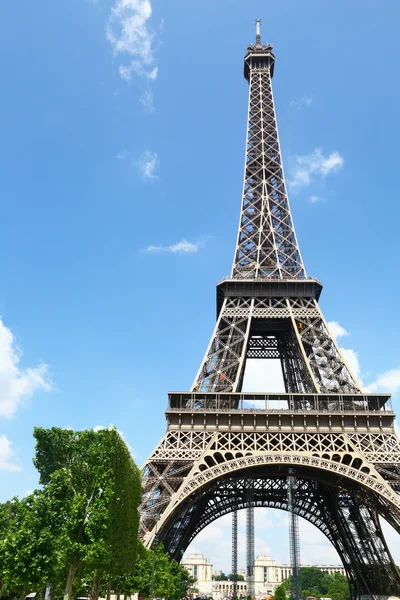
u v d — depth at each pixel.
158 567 107.31
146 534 92.75
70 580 63.16
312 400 114.75
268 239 149.38
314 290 135.75
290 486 145.50
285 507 155.50
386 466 100.56
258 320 135.50
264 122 177.38
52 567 62.56
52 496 64.50
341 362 119.56
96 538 63.06
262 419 107.94
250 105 182.88
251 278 139.12
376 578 128.12
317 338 125.88
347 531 137.50
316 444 103.62
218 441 104.12
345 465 98.44
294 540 155.38
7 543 61.69
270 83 186.62
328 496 141.62
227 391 115.19
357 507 132.75
